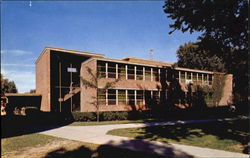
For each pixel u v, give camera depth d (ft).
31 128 42.55
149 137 30.68
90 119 57.72
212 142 26.30
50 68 84.79
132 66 82.28
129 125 46.39
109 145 25.26
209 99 98.94
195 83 97.04
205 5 29.78
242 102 101.81
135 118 64.44
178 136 31.22
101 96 70.64
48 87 83.15
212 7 29.37
